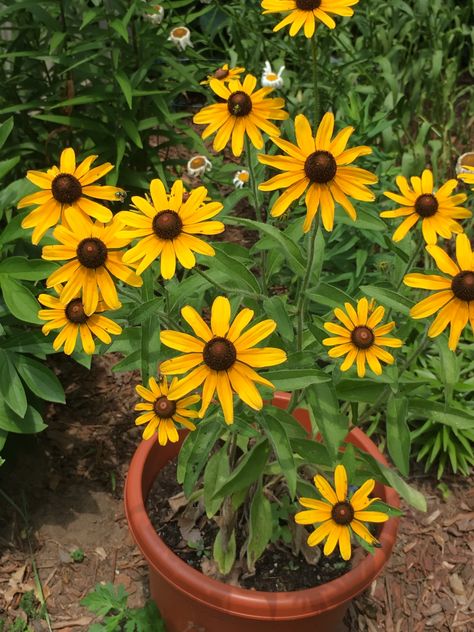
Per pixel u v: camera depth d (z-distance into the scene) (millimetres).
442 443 1209
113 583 1045
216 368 578
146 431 719
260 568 875
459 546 1116
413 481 1198
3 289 901
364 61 1594
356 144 1345
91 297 603
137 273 587
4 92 1216
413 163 1457
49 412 1241
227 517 830
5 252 1071
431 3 1730
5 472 1146
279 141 611
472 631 1025
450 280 614
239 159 1667
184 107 1896
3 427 950
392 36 1742
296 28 660
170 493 936
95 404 1263
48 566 1056
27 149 1233
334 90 1512
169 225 590
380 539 806
